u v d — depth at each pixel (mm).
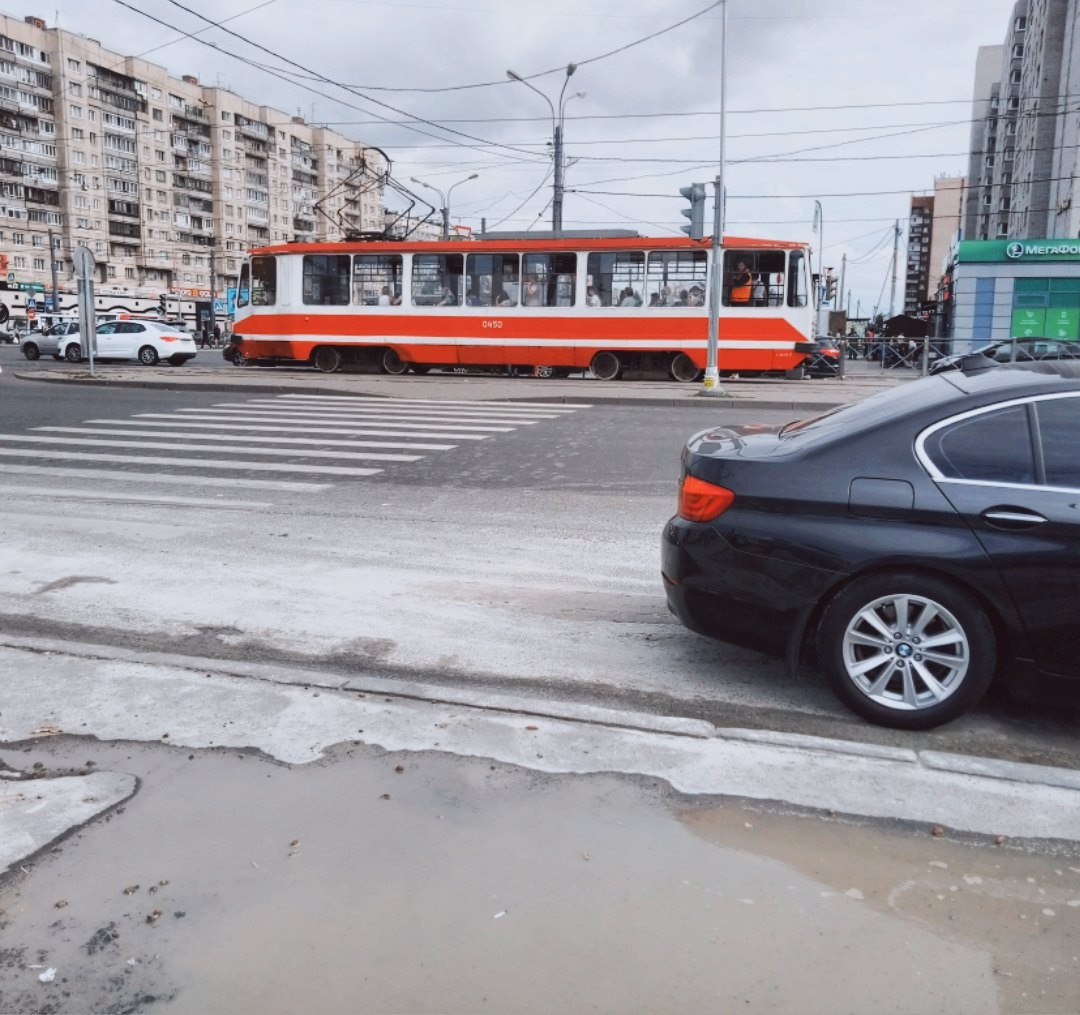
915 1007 2314
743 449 4266
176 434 12961
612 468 10633
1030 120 70250
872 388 22500
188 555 6812
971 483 3773
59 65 92125
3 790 3322
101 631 5156
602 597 5859
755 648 4086
